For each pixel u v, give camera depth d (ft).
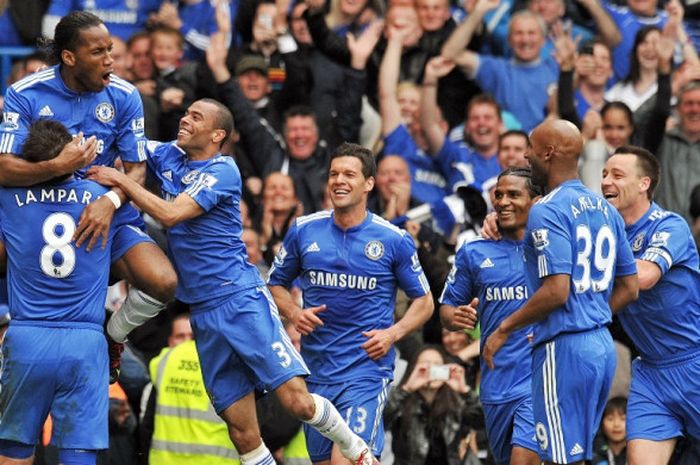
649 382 102.37
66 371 90.99
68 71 92.68
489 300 106.22
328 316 106.22
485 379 106.83
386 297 106.83
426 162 144.46
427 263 124.36
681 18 149.89
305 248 106.42
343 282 105.70
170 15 153.28
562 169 93.35
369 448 102.12
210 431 111.14
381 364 106.42
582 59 149.79
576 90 150.30
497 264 105.81
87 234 91.09
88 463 91.61
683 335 100.94
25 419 91.50
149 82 142.92
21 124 92.22
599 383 92.99
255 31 151.64
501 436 106.73
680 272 100.42
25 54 152.25
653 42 150.61
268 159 139.23
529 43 152.97
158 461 111.96
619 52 158.81
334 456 104.63
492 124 143.54
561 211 92.07
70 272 91.09
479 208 132.16
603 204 94.32
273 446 112.68
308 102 145.28
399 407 114.83
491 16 161.27
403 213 135.44
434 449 114.21
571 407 92.68
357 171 105.29
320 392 106.32
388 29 147.64
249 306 96.48
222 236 96.32
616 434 116.16
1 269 94.17
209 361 97.66
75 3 155.43
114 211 91.97
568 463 92.73
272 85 150.30
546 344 93.35
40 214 91.09
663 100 141.28
